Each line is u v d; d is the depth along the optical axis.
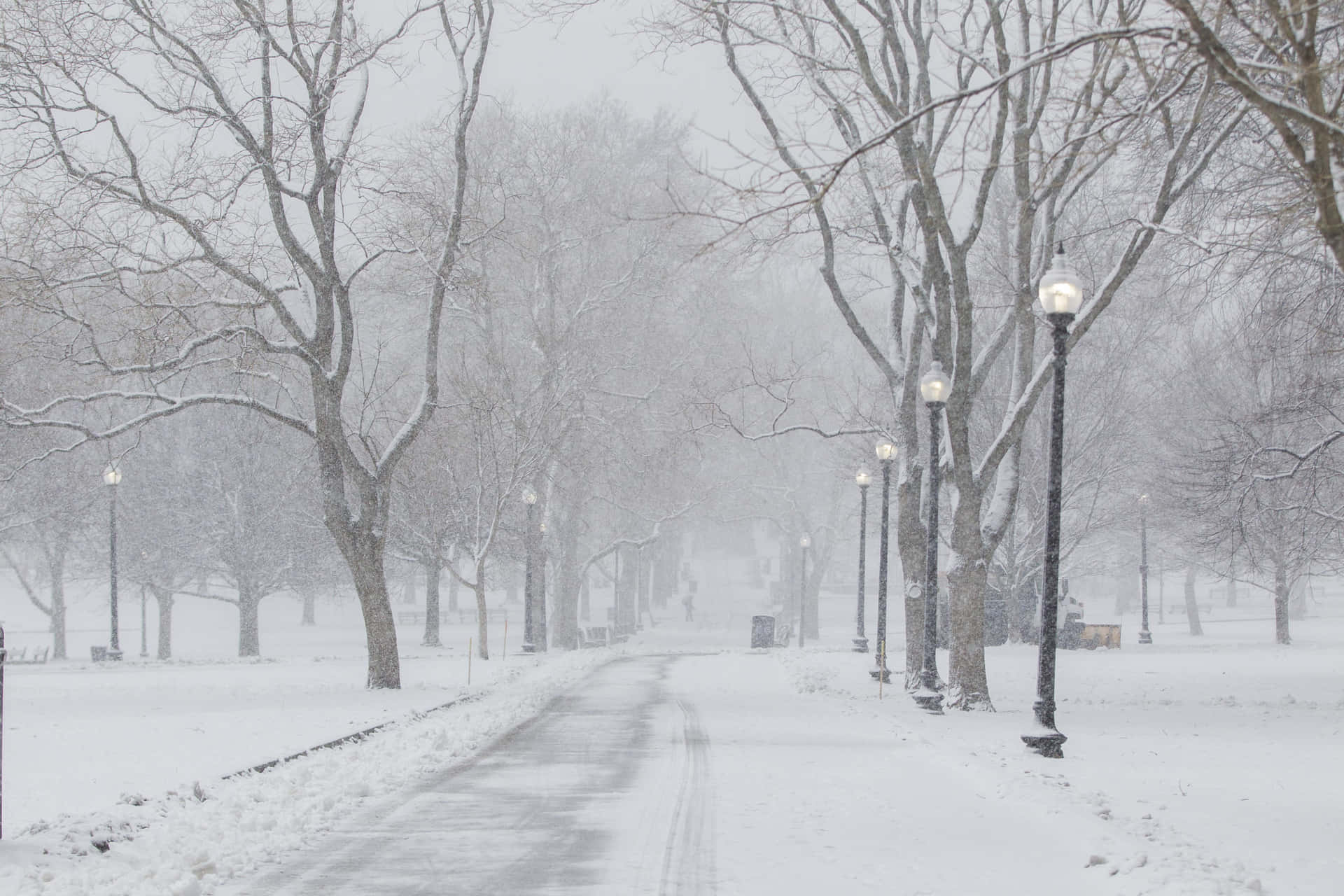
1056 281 17.94
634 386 62.44
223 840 11.73
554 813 13.42
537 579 59.44
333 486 30.38
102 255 26.77
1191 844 11.46
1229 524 32.41
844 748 19.09
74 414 53.38
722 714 24.52
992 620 50.69
